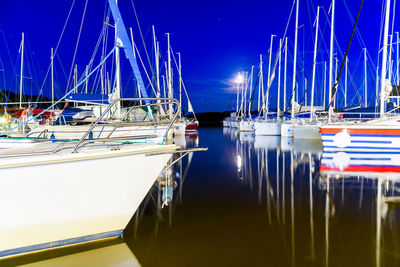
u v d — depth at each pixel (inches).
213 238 143.3
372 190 228.7
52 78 772.6
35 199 120.3
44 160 118.0
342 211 181.3
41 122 418.3
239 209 187.2
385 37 429.4
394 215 173.5
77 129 363.3
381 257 123.0
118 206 136.9
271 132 884.6
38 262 119.6
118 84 419.5
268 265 117.6
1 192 114.3
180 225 160.4
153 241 140.2
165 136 154.7
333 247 132.6
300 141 638.5
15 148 152.3
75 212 128.9
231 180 269.6
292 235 146.3
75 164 123.7
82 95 394.3
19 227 120.8
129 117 413.7
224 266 117.0
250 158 406.9
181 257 124.6
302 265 117.0
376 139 434.0
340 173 293.9
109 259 122.5
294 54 807.7
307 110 919.0
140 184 138.6
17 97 782.5
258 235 146.7
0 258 121.8
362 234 146.9
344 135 446.3
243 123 1063.0
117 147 141.0
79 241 134.8
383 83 431.5
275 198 210.4
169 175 293.9
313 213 178.2
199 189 237.9
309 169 318.3
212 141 679.7
